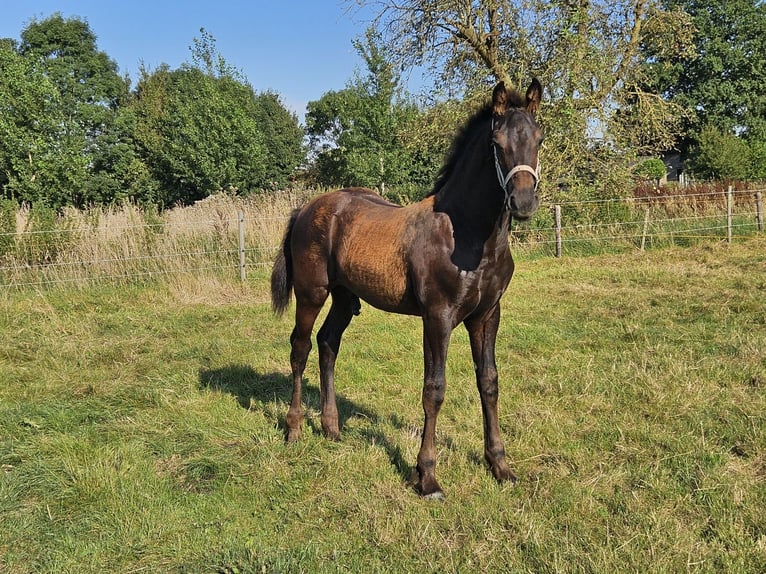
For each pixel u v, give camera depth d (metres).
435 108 13.70
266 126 36.84
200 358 5.80
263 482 3.32
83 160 19.17
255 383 5.07
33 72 19.06
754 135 30.50
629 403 4.15
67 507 3.09
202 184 23.44
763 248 10.77
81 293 8.60
